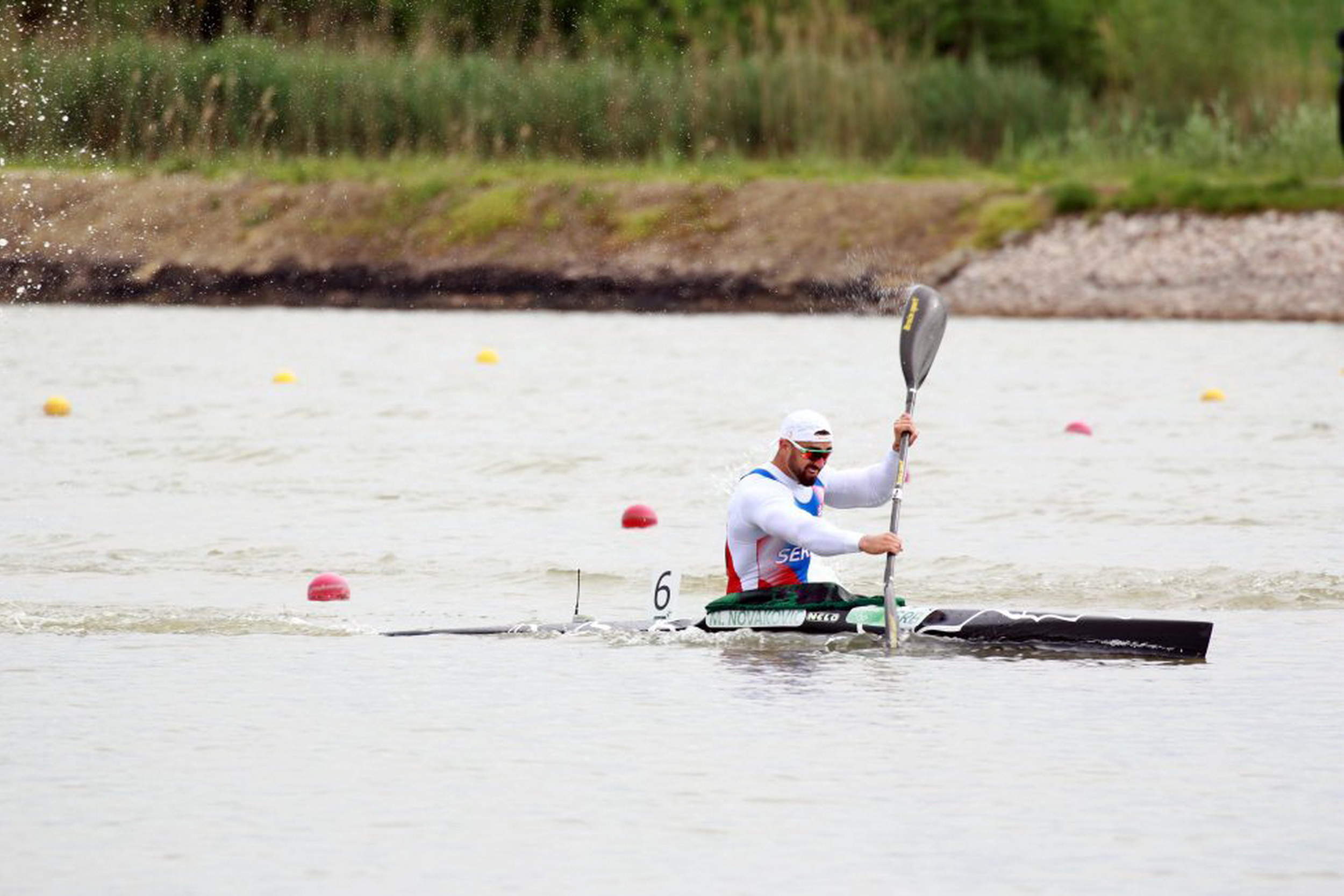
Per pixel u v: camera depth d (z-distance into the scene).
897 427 41.31
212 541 53.00
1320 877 25.09
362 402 82.81
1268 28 160.25
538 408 80.50
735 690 35.75
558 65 148.00
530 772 29.89
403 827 27.12
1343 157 138.75
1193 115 145.12
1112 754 30.86
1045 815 27.62
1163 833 26.84
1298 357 98.12
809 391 85.25
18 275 131.50
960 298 125.25
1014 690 35.56
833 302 128.50
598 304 131.75
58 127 138.38
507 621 43.16
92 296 132.12
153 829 27.08
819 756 30.77
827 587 40.78
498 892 24.56
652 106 146.88
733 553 41.75
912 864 25.59
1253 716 33.38
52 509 57.88
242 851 26.14
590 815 27.66
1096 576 47.31
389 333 114.75
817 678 36.81
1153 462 65.62
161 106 139.12
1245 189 129.38
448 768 30.11
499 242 136.62
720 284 131.12
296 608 44.50
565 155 146.38
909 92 150.88
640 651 39.56
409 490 61.38
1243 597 45.09
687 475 64.12
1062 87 156.00
